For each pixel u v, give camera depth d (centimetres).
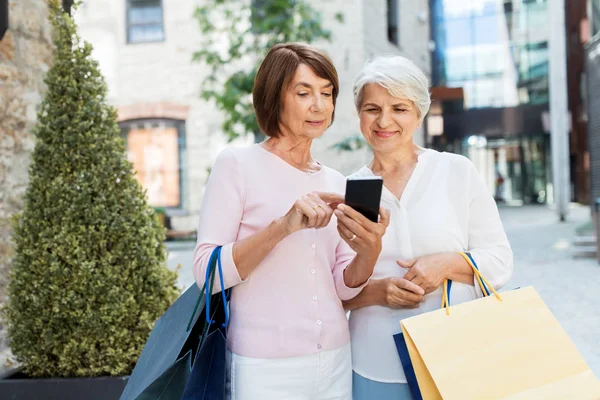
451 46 2138
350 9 1065
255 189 152
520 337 148
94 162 277
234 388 152
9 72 357
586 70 1089
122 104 1270
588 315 500
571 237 1095
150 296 273
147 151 1274
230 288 156
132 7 1251
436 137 1936
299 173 159
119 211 276
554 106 1422
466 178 170
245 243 140
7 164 355
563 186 1435
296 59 151
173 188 1274
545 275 708
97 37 1261
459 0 2123
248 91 847
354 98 176
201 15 888
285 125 158
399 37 1362
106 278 266
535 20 2050
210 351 146
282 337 149
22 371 280
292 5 837
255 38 904
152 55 1252
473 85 2130
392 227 171
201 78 1232
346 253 168
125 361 270
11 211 357
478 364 143
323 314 155
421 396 147
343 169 1073
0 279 344
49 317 267
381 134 170
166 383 144
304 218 136
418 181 172
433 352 142
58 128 277
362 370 170
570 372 147
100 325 265
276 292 151
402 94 163
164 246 296
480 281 160
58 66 286
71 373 273
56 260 266
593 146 1058
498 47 2094
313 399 153
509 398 141
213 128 1245
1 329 338
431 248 167
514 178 2566
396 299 161
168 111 1252
